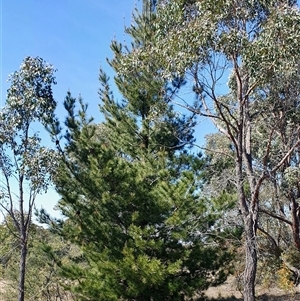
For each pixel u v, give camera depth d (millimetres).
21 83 12727
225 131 13148
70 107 14250
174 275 13492
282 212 18938
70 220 14820
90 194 14148
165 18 11430
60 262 14102
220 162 16172
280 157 16391
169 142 15875
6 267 20469
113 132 16203
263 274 20875
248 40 10594
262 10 11336
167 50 10992
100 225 13758
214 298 19062
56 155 12750
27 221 12820
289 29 10008
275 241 20344
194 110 12508
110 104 16172
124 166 13617
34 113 12680
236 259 17234
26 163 12164
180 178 13930
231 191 15734
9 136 12312
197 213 13617
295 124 15367
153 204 13352
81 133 13875
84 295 13289
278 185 16969
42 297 20609
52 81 13203
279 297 18984
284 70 10680
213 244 14367
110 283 12844
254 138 17500
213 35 10312
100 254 13250
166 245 13547
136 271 12242
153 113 15352
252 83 12672
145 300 12992
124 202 13266
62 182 13828
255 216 11797
